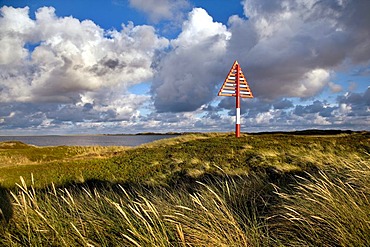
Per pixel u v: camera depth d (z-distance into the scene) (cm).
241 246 297
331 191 393
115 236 312
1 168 1831
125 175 1416
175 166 1409
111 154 2405
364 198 378
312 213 343
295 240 329
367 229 298
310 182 480
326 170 668
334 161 782
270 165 1084
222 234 312
